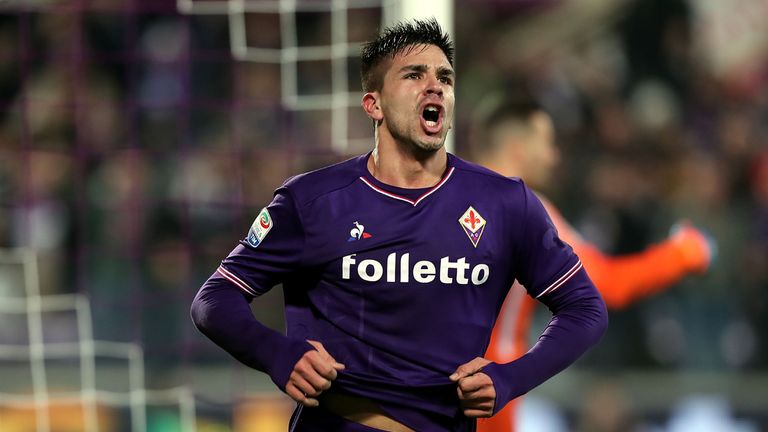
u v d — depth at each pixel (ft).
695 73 113.50
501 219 31.30
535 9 116.98
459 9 116.57
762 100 112.16
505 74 114.83
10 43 83.41
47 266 77.05
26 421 69.62
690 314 91.45
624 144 107.86
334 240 30.73
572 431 82.69
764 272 97.04
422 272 30.48
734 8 114.11
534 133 49.73
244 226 79.46
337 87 67.05
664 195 103.96
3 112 81.10
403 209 30.83
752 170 107.34
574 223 100.78
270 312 75.15
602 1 114.83
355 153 65.92
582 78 112.88
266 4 78.79
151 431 67.87
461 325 30.73
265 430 70.59
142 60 84.69
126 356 69.72
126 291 76.18
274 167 81.10
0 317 76.69
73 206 78.95
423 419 30.81
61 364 72.33
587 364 88.38
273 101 80.64
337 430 31.04
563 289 31.81
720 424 84.79
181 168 80.28
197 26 84.28
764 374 89.76
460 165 31.99
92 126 82.02
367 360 30.73
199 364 70.03
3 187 78.54
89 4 84.12
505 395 29.50
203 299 31.58
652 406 85.05
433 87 30.37
